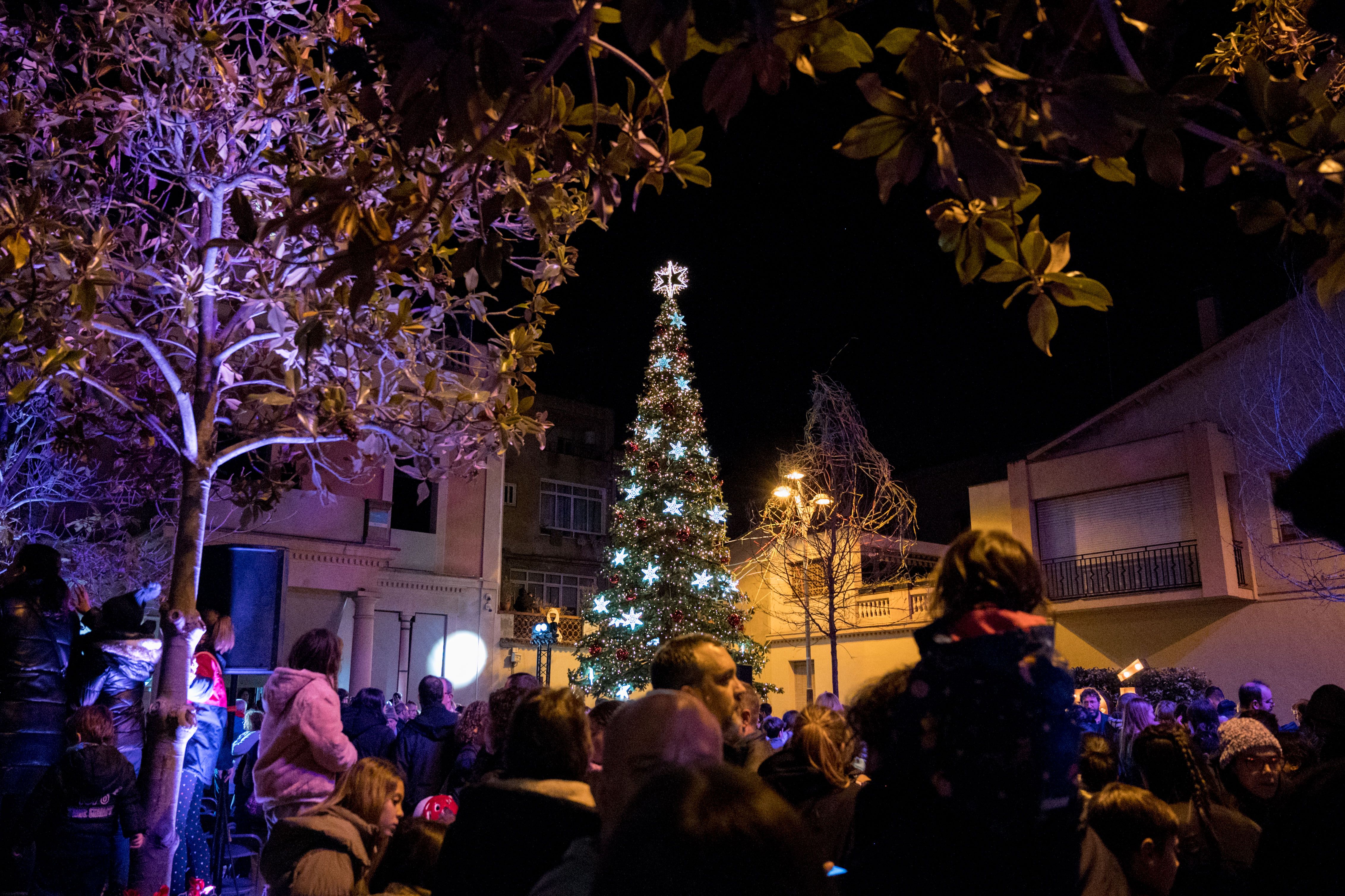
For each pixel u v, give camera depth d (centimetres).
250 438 674
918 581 2377
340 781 430
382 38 161
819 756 339
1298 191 172
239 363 752
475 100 164
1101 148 149
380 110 224
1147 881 302
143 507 1628
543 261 586
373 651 2281
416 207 208
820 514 2200
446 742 694
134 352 723
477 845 276
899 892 188
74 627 578
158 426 638
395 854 345
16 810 523
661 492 2045
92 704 559
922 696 196
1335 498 179
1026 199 210
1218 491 1878
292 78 572
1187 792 366
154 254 675
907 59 156
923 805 193
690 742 220
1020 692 187
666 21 148
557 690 308
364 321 552
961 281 215
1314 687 1758
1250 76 166
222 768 866
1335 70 172
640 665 1950
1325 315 1700
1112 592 2034
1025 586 207
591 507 3422
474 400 596
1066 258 207
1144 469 2009
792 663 2689
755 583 2809
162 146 650
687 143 246
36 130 597
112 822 532
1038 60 156
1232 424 1919
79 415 707
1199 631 1923
